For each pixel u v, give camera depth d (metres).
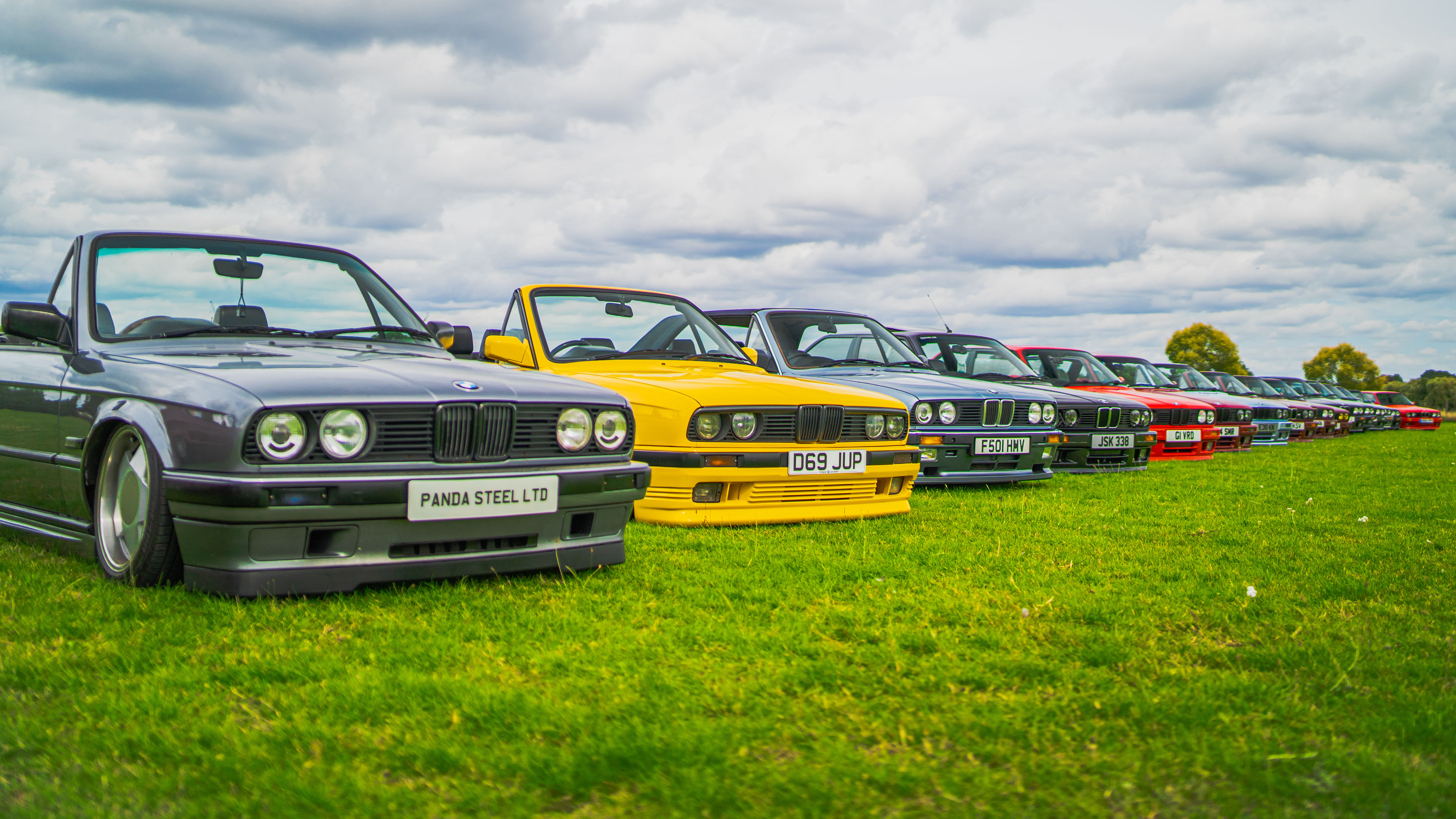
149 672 2.43
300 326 4.14
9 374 4.13
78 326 3.83
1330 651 2.88
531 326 5.79
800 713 2.27
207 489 2.93
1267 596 3.67
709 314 7.95
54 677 2.34
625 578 3.65
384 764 1.94
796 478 5.11
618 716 2.22
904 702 2.37
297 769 1.88
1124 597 3.60
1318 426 19.92
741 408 5.01
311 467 3.01
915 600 3.45
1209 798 1.88
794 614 3.19
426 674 2.45
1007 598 3.51
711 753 1.98
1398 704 2.42
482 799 1.79
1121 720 2.27
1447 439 20.03
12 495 4.12
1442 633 3.18
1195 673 2.65
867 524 5.33
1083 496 7.13
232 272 4.18
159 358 3.54
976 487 7.68
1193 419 11.04
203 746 1.99
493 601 3.21
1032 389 8.30
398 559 3.21
